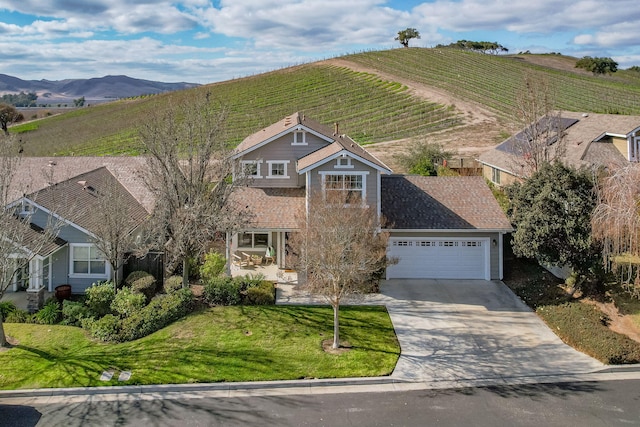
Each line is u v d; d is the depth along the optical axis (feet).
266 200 85.56
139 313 61.26
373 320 63.77
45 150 220.23
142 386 48.52
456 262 80.38
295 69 376.27
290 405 45.80
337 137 94.27
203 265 76.33
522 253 69.05
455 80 307.17
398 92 281.54
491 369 52.19
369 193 74.95
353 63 368.89
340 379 49.85
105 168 99.91
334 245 53.83
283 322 61.82
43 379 49.52
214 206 67.82
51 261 73.20
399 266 80.38
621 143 99.86
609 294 66.44
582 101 254.47
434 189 86.53
